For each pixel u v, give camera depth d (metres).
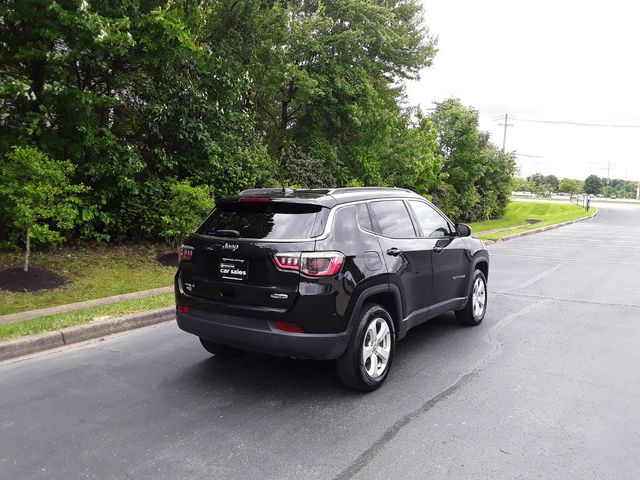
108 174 10.35
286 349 4.05
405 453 3.42
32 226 8.06
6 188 7.86
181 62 11.07
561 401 4.30
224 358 5.38
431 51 18.36
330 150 16.67
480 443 3.56
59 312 6.88
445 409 4.13
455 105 29.25
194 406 4.17
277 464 3.28
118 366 5.11
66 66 10.20
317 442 3.57
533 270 12.10
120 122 11.80
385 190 5.32
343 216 4.45
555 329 6.63
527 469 3.23
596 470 3.22
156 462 3.30
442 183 25.12
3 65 9.67
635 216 39.91
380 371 4.59
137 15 9.81
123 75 10.48
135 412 4.05
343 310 4.15
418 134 21.12
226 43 12.94
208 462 3.30
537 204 50.06
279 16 14.58
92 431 3.72
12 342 5.37
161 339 6.05
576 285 10.02
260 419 3.93
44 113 9.33
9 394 4.39
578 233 24.09
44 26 9.05
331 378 4.82
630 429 3.79
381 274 4.54
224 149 12.35
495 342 6.02
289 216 4.35
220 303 4.32
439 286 5.66
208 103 11.64
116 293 8.20
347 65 16.27
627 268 12.49
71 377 4.80
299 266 4.01
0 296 7.36
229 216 4.70
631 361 5.35
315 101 16.53
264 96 15.80
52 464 3.27
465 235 6.16
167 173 12.17
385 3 17.66
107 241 11.38
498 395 4.42
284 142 16.53
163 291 8.41
